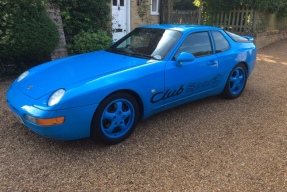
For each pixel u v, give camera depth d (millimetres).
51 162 2908
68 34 7965
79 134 2979
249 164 2945
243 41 5195
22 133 3508
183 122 3975
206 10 12234
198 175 2746
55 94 2869
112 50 4309
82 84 2963
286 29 16047
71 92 2848
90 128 3047
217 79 4480
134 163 2930
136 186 2570
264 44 12633
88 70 3365
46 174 2709
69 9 7855
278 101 5008
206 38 4352
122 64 3533
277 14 14133
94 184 2584
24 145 3225
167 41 3938
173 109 4453
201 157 3066
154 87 3508
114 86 3088
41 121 2760
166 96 3719
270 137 3578
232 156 3098
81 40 7355
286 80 6641
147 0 11227
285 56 10219
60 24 7027
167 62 3668
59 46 6828
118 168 2836
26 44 5676
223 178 2705
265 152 3197
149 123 3914
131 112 3387
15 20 5430
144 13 11250
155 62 3598
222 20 11977
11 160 2920
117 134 3307
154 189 2531
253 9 11156
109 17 9328
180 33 4016
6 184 2547
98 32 7992
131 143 3344
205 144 3357
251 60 5168
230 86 4930
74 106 2830
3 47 5469
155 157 3049
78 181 2619
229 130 3756
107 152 3127
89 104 2918
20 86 3311
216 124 3936
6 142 3279
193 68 3971
